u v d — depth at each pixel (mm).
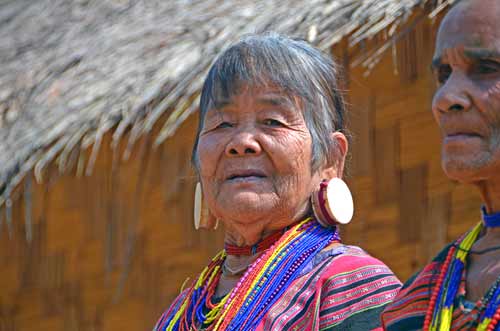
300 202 3430
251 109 3439
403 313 2623
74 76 6535
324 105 3523
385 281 3189
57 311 7199
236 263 3537
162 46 6039
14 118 6508
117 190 6707
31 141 6090
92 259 6949
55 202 7125
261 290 3305
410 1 4680
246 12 5641
